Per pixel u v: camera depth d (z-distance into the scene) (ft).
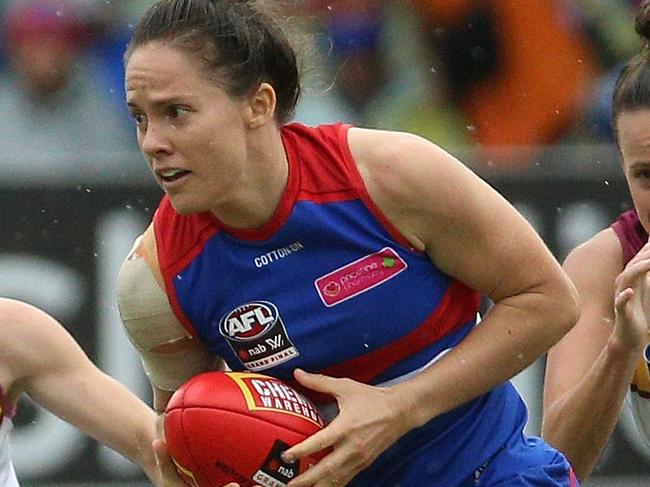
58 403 40.60
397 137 36.06
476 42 96.78
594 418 41.47
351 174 35.73
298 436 35.65
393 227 35.96
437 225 35.83
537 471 38.78
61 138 95.50
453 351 36.73
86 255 70.90
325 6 95.50
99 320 70.64
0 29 96.02
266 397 35.91
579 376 42.45
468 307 38.06
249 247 36.04
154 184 71.36
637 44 97.50
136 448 40.09
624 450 68.85
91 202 71.05
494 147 94.84
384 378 37.50
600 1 97.66
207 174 34.50
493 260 36.24
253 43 34.83
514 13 96.89
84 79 96.32
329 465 35.45
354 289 36.22
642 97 39.83
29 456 69.21
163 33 34.19
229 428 35.19
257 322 36.60
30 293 70.69
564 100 97.09
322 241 35.91
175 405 35.76
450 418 38.17
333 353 36.76
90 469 69.51
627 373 40.65
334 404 37.58
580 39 97.25
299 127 36.37
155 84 33.94
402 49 96.73
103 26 96.94
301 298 36.27
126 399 40.55
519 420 39.75
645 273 38.91
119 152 95.81
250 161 35.12
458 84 96.99
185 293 36.83
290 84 36.09
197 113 34.06
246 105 34.78
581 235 71.26
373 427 35.65
